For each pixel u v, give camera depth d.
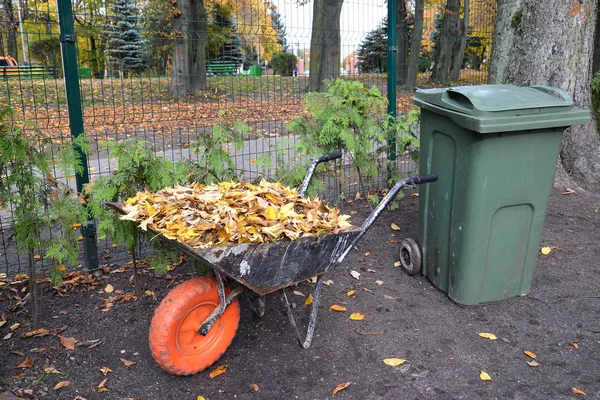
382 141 5.69
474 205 3.48
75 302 3.83
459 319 3.65
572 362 3.18
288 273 2.96
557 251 4.75
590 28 6.34
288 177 4.55
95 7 5.17
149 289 4.02
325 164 5.09
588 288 4.10
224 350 3.08
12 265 4.43
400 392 2.90
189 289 2.81
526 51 6.39
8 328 3.48
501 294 3.85
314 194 4.75
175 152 7.04
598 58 9.24
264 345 3.34
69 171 3.36
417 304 3.86
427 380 3.00
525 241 3.76
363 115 5.36
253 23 5.88
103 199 3.57
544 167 3.59
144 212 2.97
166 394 2.88
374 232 5.19
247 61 6.51
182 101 6.06
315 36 5.90
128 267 4.38
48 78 4.75
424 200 4.03
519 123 3.28
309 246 2.97
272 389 2.92
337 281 4.21
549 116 3.38
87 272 4.27
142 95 6.20
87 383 2.95
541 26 6.23
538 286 4.12
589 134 6.75
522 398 2.85
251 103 6.37
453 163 3.62
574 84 6.35
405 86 7.00
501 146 3.40
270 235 2.79
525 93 3.56
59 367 3.08
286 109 6.34
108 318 3.62
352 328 3.54
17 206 3.36
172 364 2.83
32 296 3.46
